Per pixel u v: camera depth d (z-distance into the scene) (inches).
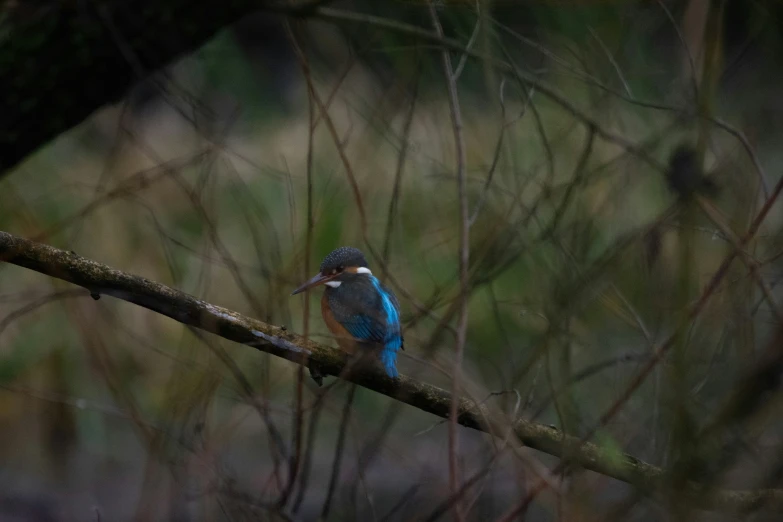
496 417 258.4
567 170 361.7
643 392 308.8
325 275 322.0
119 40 309.9
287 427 465.1
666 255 269.6
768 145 335.9
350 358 273.0
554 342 299.0
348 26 346.6
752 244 284.7
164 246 363.9
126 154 467.8
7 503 471.8
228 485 294.7
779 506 231.5
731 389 235.3
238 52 519.5
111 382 361.7
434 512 264.4
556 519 243.8
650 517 252.4
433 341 269.6
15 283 515.8
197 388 316.8
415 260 397.1
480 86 412.2
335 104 452.1
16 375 502.3
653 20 347.9
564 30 352.8
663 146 336.5
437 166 391.9
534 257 275.0
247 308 436.5
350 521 329.7
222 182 465.4
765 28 312.5
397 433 452.8
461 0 326.0
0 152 333.1
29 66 319.6
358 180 379.9
